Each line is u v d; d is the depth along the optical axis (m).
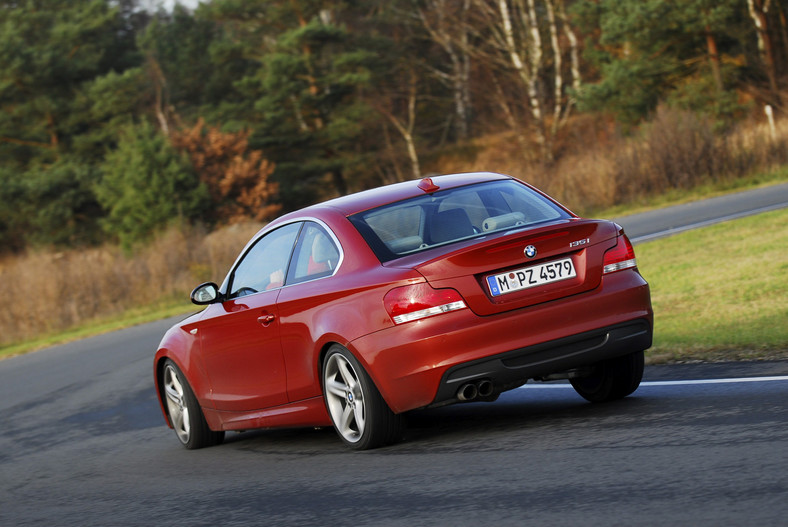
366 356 19.14
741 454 15.60
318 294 20.56
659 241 61.47
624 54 165.88
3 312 90.00
